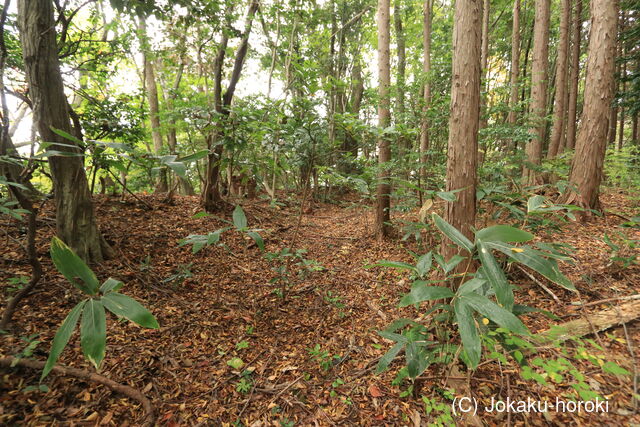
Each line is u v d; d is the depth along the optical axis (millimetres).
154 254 4102
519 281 3324
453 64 2752
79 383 1992
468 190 2754
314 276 4199
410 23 12547
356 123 3508
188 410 1996
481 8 2666
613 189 7613
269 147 4312
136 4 3193
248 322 3062
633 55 8547
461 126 2719
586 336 2344
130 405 1942
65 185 3211
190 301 3270
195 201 6746
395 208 5203
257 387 2252
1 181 1744
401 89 6203
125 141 4664
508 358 2195
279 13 6773
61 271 1044
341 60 12586
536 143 7789
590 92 5172
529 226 3090
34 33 2693
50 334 2354
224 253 4535
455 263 1515
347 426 1915
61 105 2951
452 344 2047
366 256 4969
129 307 1060
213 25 4816
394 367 2398
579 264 3307
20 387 1865
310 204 8609
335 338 2871
